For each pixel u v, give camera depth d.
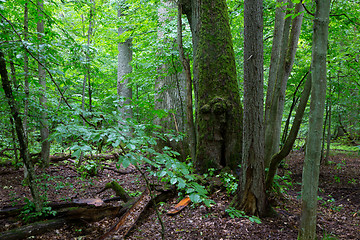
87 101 7.21
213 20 4.76
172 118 6.66
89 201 3.48
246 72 3.15
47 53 2.81
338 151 10.67
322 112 2.01
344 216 3.54
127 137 1.72
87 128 1.79
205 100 4.69
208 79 4.70
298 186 5.34
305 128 10.01
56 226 3.08
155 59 5.68
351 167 7.34
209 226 3.01
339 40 6.37
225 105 4.52
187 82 4.82
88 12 6.41
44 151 6.36
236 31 7.71
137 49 10.01
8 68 5.26
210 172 4.37
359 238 2.78
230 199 3.77
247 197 3.28
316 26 1.97
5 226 2.91
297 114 2.88
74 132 1.72
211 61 4.70
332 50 5.67
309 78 2.65
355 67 5.79
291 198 4.32
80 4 5.51
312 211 2.13
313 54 2.01
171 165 1.70
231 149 4.54
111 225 3.27
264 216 3.25
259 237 2.73
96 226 3.23
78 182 5.42
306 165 2.12
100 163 6.84
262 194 3.27
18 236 2.78
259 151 3.20
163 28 5.98
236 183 3.99
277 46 4.10
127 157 1.58
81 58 3.58
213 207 3.53
